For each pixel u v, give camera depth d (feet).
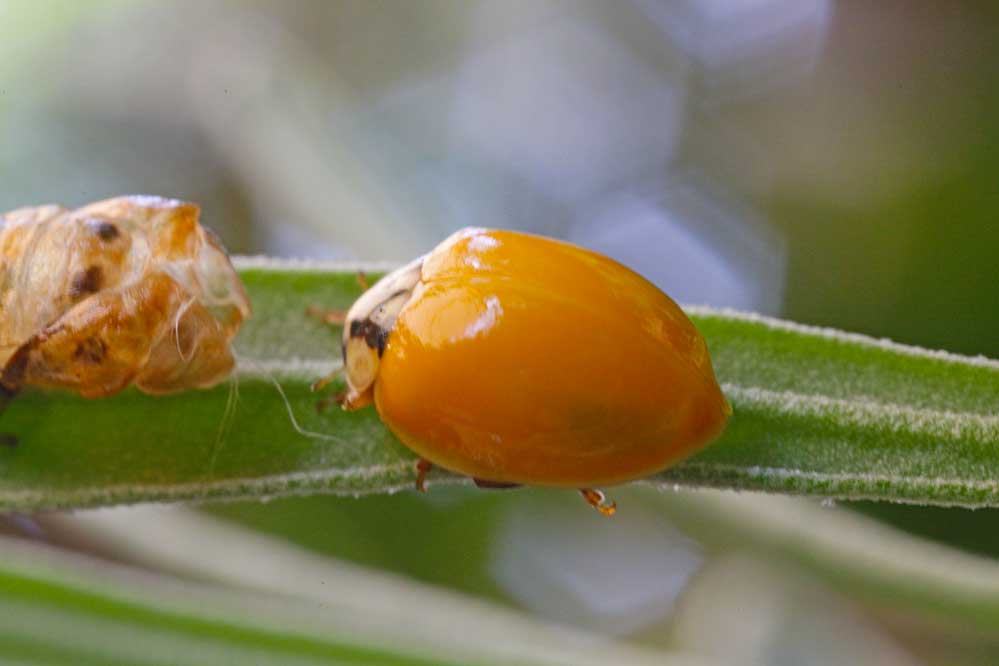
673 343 0.19
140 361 0.19
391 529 0.23
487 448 0.19
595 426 0.19
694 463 0.19
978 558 0.21
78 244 0.19
